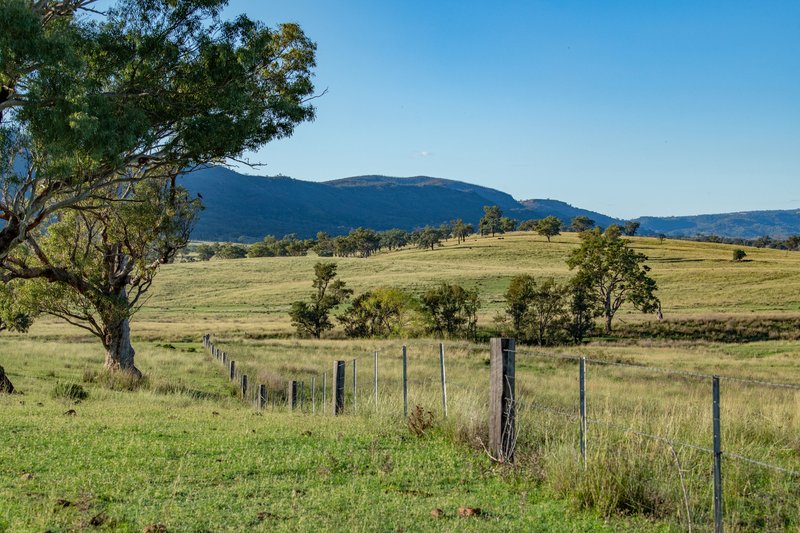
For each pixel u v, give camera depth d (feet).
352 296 328.90
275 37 78.74
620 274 272.10
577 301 239.91
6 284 88.22
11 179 53.62
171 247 89.92
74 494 22.82
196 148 61.82
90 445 31.99
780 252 567.59
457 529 19.70
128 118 54.13
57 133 47.24
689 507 21.52
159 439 34.30
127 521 20.02
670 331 238.68
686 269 398.83
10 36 44.68
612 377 104.12
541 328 236.84
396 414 40.27
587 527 20.26
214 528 19.51
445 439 33.32
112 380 80.84
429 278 377.30
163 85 60.13
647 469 23.62
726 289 330.54
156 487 24.31
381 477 26.12
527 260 501.15
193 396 73.72
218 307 336.08
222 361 123.54
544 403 60.85
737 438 31.65
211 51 58.80
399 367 113.91
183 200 90.38
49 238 87.61
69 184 57.88
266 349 161.38
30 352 128.06
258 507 21.88
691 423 32.58
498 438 28.43
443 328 240.94
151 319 287.89
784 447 31.14
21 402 52.85
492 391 29.01
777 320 234.99
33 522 19.35
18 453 29.71
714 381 18.74
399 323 238.68
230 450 31.01
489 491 24.39
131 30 57.16
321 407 59.36
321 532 19.08
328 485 25.03
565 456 24.58
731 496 22.70
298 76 80.94
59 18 58.44
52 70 46.83
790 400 57.31
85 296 87.20
